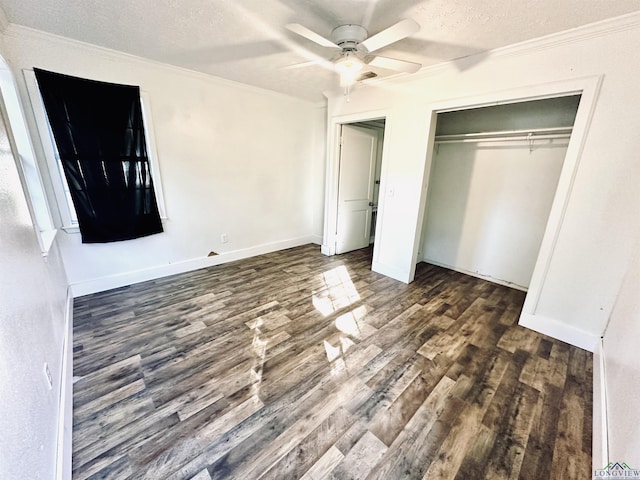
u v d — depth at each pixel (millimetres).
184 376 1810
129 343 2123
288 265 3865
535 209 3039
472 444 1400
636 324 1408
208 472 1251
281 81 3357
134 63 2725
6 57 2080
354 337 2262
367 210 4688
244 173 3850
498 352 2100
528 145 3006
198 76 3143
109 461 1284
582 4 1630
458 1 1657
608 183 1921
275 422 1503
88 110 2539
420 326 2432
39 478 918
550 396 1700
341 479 1234
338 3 1726
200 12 1884
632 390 1195
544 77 2100
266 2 1749
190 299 2828
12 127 2184
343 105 3660
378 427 1483
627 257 1899
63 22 2055
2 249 976
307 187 4688
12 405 792
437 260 4012
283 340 2205
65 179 2559
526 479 1245
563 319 2234
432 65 2637
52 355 1420
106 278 2955
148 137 2945
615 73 1816
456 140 3441
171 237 3350
